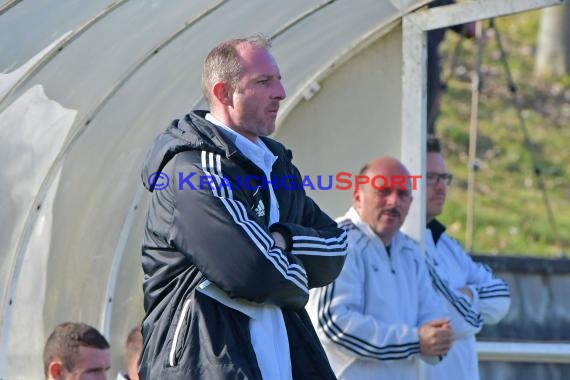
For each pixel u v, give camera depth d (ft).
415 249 73.15
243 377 46.42
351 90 80.59
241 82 49.67
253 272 46.68
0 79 62.54
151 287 49.19
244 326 48.14
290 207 51.49
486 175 171.01
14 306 67.41
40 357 69.36
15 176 65.10
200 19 69.51
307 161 80.69
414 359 70.13
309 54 78.69
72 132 67.15
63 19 62.59
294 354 49.98
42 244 67.97
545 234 158.40
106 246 72.69
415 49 78.89
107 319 73.10
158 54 69.21
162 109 72.28
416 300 71.56
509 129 182.91
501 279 90.58
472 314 77.20
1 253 65.62
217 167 48.01
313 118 80.74
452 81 192.44
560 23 197.26
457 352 76.95
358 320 67.92
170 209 48.06
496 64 197.47
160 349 48.08
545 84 194.90
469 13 75.92
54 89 65.31
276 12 73.31
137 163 72.23
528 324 98.27
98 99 67.67
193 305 47.78
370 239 70.59
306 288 48.93
